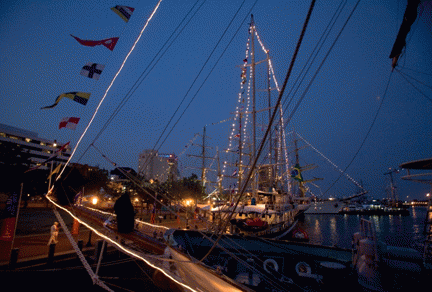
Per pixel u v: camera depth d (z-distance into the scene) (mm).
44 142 102000
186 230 11906
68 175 11719
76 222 19734
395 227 66500
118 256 15758
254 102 28828
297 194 64438
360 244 7285
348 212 104812
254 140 28500
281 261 10289
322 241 39750
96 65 7820
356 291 6723
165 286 5742
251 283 8250
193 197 64000
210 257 11117
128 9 7043
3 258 12766
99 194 50562
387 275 6473
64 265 13320
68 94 8141
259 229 21672
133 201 51312
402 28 5418
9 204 12469
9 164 33344
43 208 39094
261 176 35531
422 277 6176
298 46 1928
